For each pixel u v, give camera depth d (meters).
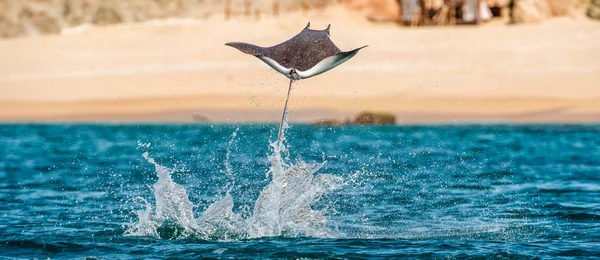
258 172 78.31
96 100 166.12
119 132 131.62
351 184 67.25
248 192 64.94
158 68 188.50
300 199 48.81
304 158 92.38
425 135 121.56
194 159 90.75
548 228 48.44
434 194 62.19
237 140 115.88
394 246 43.25
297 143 111.50
